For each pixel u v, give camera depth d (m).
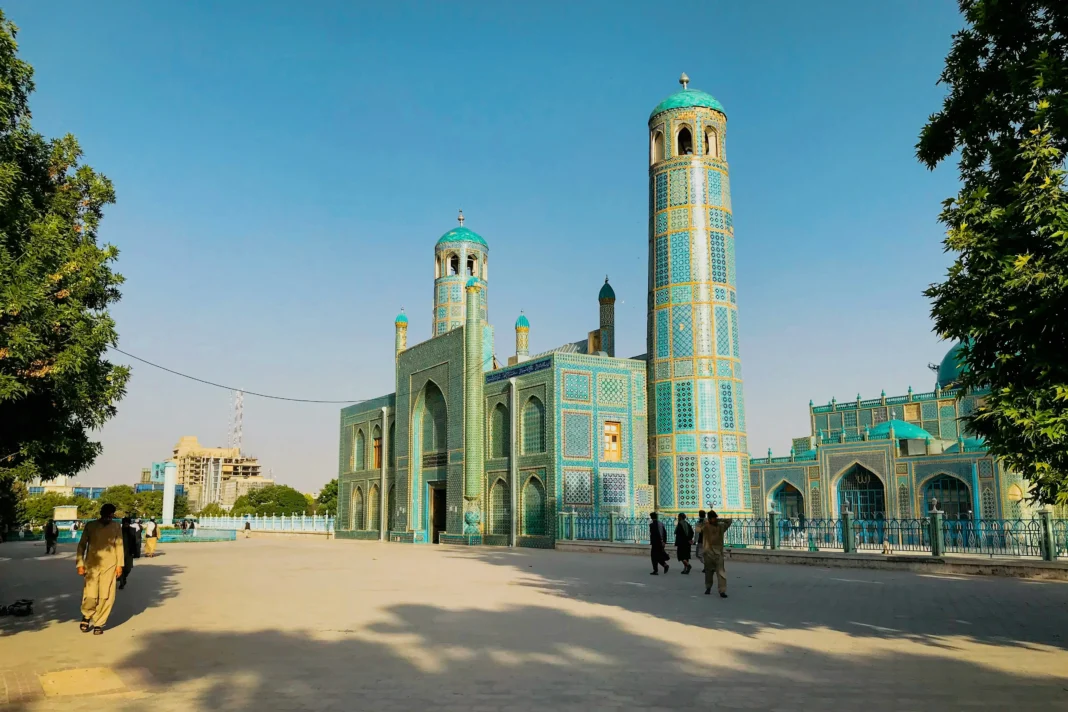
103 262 9.04
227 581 14.83
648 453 29.03
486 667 6.83
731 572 16.27
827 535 19.80
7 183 7.56
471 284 31.72
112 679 6.49
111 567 8.90
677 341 28.12
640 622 9.24
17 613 10.27
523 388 29.17
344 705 5.64
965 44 7.66
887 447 39.03
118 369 9.35
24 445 8.94
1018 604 10.58
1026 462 6.57
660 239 29.03
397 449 36.59
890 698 5.66
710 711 5.38
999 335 6.68
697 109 29.16
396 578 15.25
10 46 7.95
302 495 96.38
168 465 43.66
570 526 26.50
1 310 7.19
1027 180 6.51
